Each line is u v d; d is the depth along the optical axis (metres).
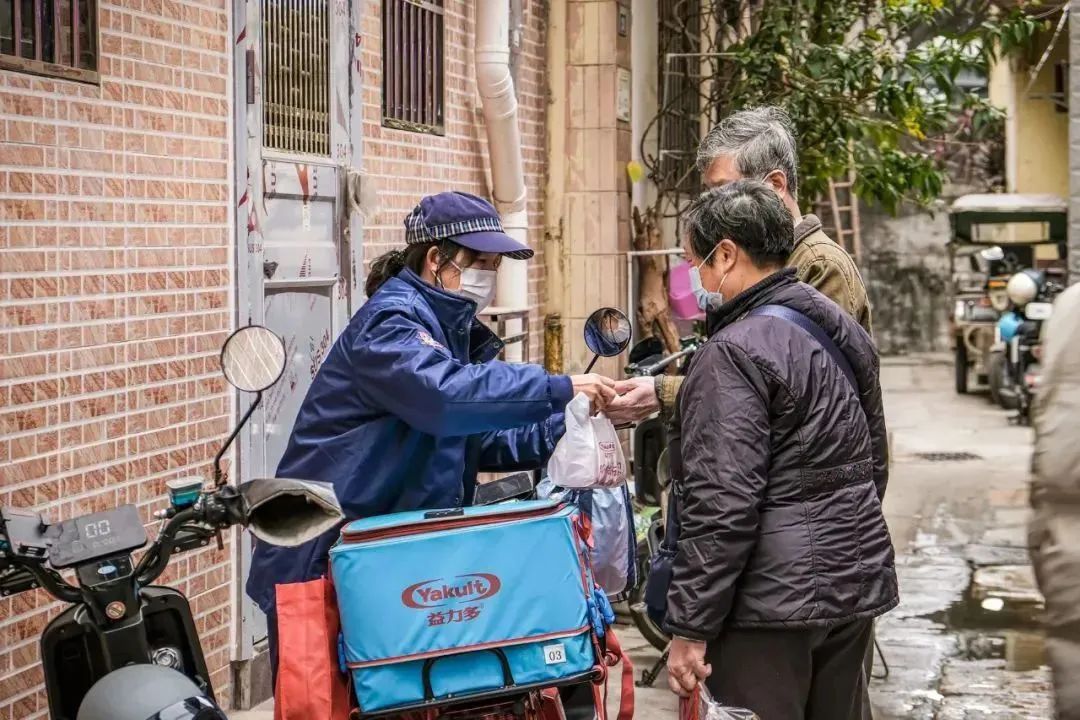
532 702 3.35
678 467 3.62
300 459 3.72
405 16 7.11
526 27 8.88
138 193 4.77
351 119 6.40
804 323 3.55
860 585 3.43
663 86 11.07
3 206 4.13
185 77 5.04
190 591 5.15
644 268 10.20
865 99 10.59
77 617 3.09
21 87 4.20
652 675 5.97
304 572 3.65
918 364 21.81
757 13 10.62
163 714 2.81
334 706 3.17
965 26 11.40
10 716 4.14
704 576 3.35
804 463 3.43
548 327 9.36
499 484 4.02
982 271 18.64
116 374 4.67
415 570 3.18
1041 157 21.19
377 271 3.94
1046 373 1.89
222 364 3.17
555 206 9.37
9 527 3.01
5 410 4.15
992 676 6.27
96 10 4.54
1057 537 1.82
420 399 3.52
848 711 3.65
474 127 8.11
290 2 5.83
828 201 22.00
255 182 5.48
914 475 11.95
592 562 3.84
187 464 5.08
